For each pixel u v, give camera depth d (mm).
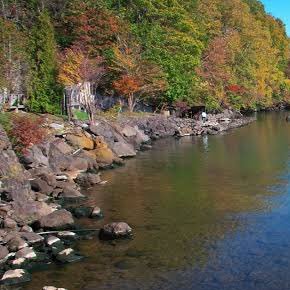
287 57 111875
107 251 15836
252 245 16141
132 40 50344
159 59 52500
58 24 49406
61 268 14531
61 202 21688
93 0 52438
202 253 15570
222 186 24734
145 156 34625
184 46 56344
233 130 53344
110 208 20828
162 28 55875
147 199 22234
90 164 28797
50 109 38344
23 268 14445
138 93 49688
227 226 18156
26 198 20281
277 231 17484
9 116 27016
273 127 56188
